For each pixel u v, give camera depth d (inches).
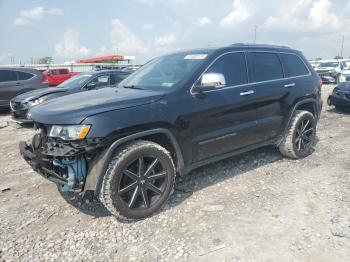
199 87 151.2
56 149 123.6
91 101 135.7
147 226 131.7
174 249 115.5
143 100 136.5
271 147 230.2
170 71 165.9
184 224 131.8
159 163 140.3
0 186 178.9
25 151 143.3
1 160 227.6
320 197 150.6
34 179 188.1
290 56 208.7
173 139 143.6
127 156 128.9
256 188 163.0
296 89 200.4
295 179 173.6
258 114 179.6
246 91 171.6
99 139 122.3
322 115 373.4
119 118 127.3
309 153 213.6
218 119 159.9
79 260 112.0
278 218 132.8
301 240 117.3
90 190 132.3
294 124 198.1
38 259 113.0
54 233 129.2
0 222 138.8
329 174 179.3
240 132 170.6
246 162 201.5
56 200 158.7
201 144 154.8
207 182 172.4
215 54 167.0
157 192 140.6
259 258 108.4
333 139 256.5
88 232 129.0
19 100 336.5
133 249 116.9
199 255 111.4
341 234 119.2
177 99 145.2
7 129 343.9
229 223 130.7
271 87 185.0
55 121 124.3
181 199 153.9
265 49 193.9
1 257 114.4
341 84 387.2
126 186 132.1
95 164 127.3
